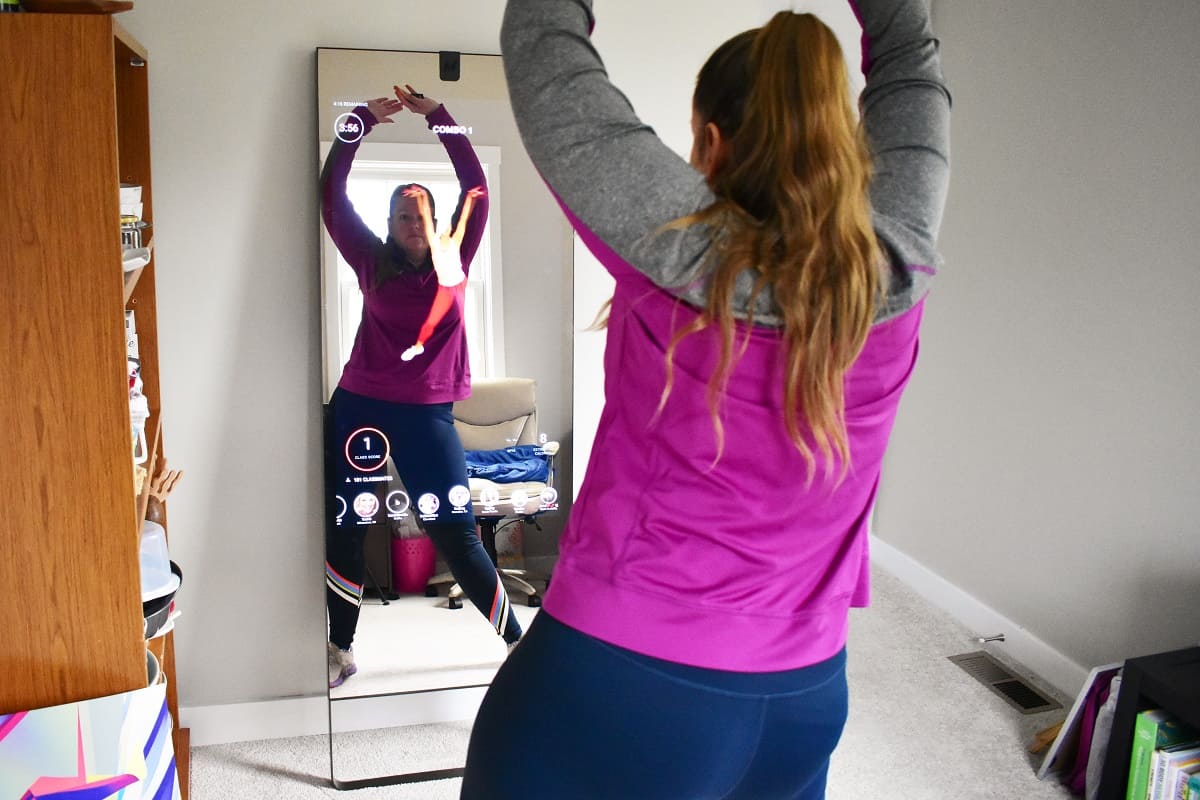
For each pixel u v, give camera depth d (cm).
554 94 85
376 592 244
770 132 83
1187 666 212
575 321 249
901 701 274
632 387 93
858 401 90
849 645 306
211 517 241
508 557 252
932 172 93
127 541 153
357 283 230
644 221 83
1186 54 234
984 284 309
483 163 233
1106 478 264
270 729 254
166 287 228
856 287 81
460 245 235
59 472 149
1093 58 262
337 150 224
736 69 90
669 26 243
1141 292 250
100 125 139
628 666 92
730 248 81
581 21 89
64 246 142
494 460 246
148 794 158
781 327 84
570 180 85
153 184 222
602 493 96
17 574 151
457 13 228
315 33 222
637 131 85
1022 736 258
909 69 97
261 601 248
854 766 243
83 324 145
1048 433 285
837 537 98
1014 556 301
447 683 249
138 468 184
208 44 218
